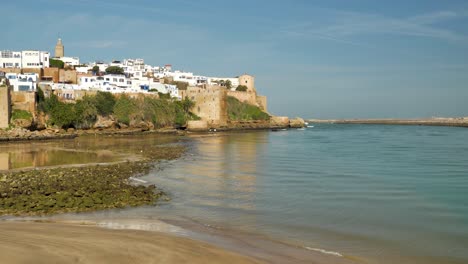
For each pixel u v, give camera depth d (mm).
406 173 50625
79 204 30797
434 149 85188
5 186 35688
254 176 47719
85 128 115062
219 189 39500
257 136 130125
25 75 111875
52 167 49969
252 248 21859
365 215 30188
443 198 36062
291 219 28750
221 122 160750
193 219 28125
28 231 21984
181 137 117500
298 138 122812
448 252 22625
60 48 186000
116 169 49469
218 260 18812
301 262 19938
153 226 25625
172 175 47594
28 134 94312
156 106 136750
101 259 17688
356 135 145750
